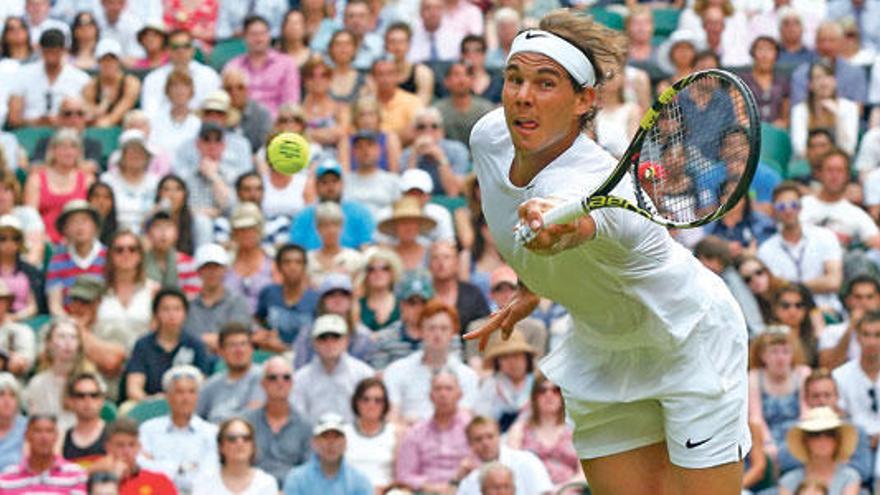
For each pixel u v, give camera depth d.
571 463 30.88
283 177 39.75
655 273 15.05
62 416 32.66
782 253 37.69
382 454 31.38
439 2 46.56
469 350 33.66
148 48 45.97
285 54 44.97
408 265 37.09
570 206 13.55
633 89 44.19
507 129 15.18
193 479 30.48
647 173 14.59
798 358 32.44
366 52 46.34
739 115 13.74
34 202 39.34
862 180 42.66
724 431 15.74
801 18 47.06
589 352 16.34
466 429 30.44
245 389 32.44
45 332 32.97
